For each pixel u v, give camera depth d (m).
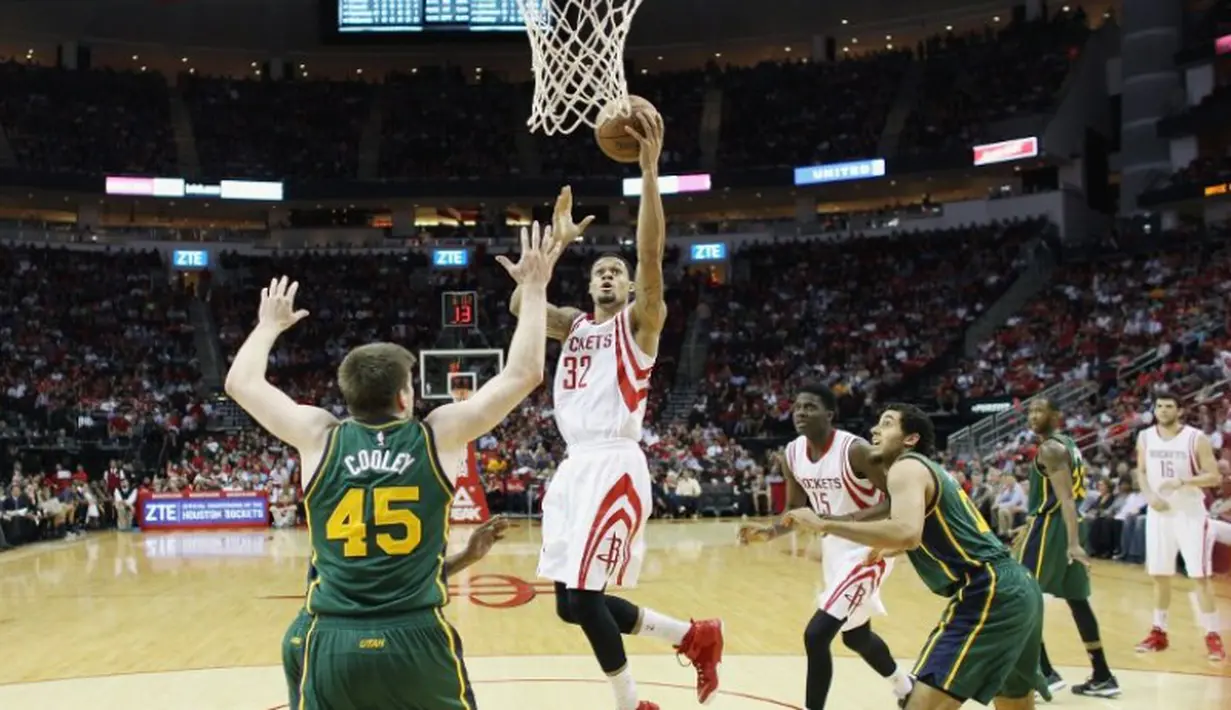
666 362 29.64
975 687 4.29
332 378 28.41
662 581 12.27
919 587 11.66
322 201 33.22
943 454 20.58
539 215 36.03
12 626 9.38
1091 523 14.18
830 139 33.28
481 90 36.00
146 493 21.14
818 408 5.36
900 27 35.53
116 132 32.78
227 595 11.41
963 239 30.55
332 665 3.09
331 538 3.20
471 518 17.75
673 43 36.56
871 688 6.45
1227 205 27.92
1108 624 8.92
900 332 28.09
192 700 6.36
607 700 6.16
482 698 6.23
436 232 35.06
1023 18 33.88
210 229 33.94
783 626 8.92
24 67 32.66
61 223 33.84
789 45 36.75
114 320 29.50
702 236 33.44
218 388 28.56
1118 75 32.81
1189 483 7.10
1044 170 31.91
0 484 19.66
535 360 3.35
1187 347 20.72
